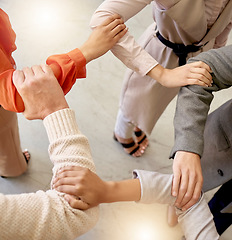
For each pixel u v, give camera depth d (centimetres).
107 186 69
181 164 76
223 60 79
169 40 110
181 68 86
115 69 203
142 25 220
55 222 57
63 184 62
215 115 113
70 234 60
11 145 132
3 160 140
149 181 75
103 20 88
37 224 56
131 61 94
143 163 177
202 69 79
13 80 70
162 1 87
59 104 69
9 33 85
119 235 157
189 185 74
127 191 73
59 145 65
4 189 162
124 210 163
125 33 91
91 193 64
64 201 61
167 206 162
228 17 100
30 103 69
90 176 64
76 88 194
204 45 114
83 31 212
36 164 170
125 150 176
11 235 54
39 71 70
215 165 116
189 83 82
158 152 181
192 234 76
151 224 161
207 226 75
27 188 164
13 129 124
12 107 74
